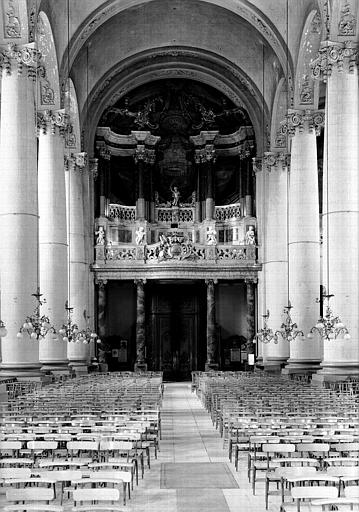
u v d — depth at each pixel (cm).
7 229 2469
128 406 1872
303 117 3272
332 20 2562
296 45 3288
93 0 3316
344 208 2509
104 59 4116
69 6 3294
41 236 3225
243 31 4066
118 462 1099
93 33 3725
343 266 2494
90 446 1118
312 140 3278
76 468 1170
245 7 3406
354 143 2541
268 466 1090
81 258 4031
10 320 2448
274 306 3947
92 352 4262
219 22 4062
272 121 3994
